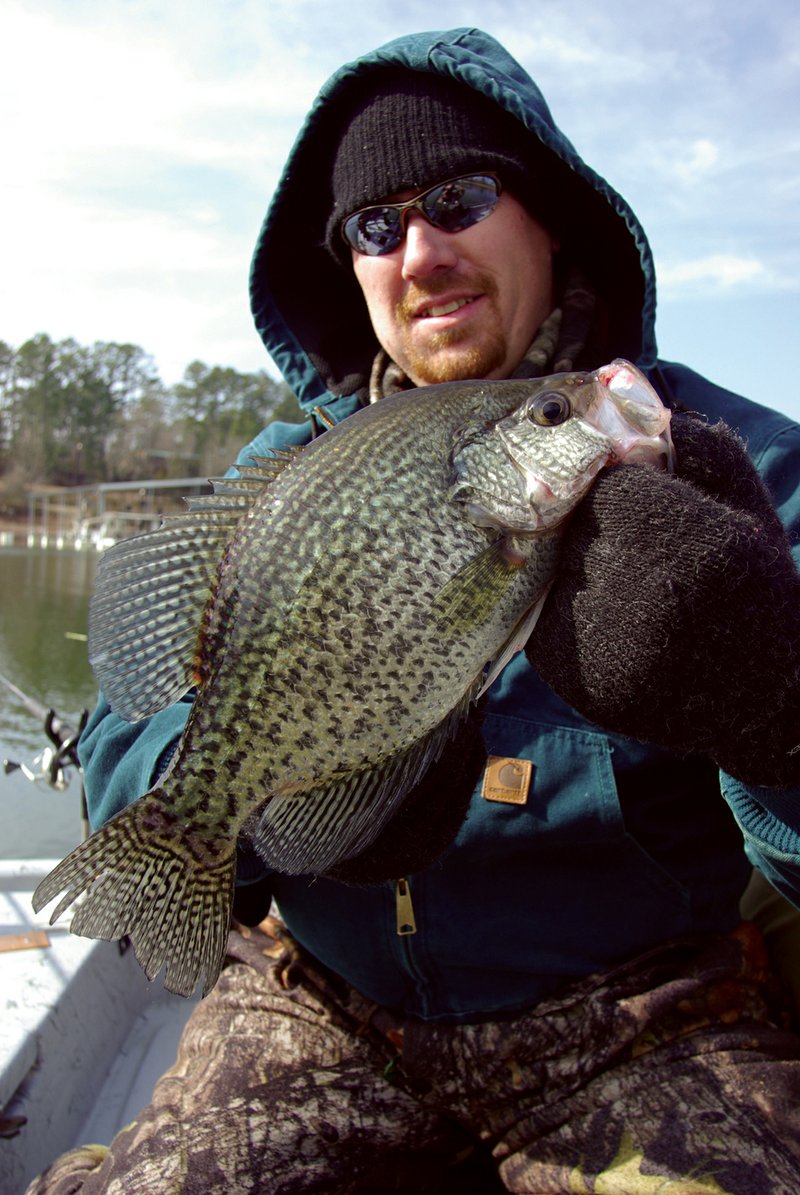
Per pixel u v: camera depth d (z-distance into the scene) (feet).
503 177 2.62
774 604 1.68
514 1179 2.08
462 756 1.91
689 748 1.76
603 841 2.18
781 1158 1.88
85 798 2.73
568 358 2.55
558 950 2.20
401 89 2.62
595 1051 2.09
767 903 2.54
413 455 1.82
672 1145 1.92
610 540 1.76
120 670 1.92
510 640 1.87
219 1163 2.06
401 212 2.61
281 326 3.04
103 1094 2.91
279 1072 2.29
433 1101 2.23
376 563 1.77
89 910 1.74
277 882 2.39
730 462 1.87
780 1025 2.30
